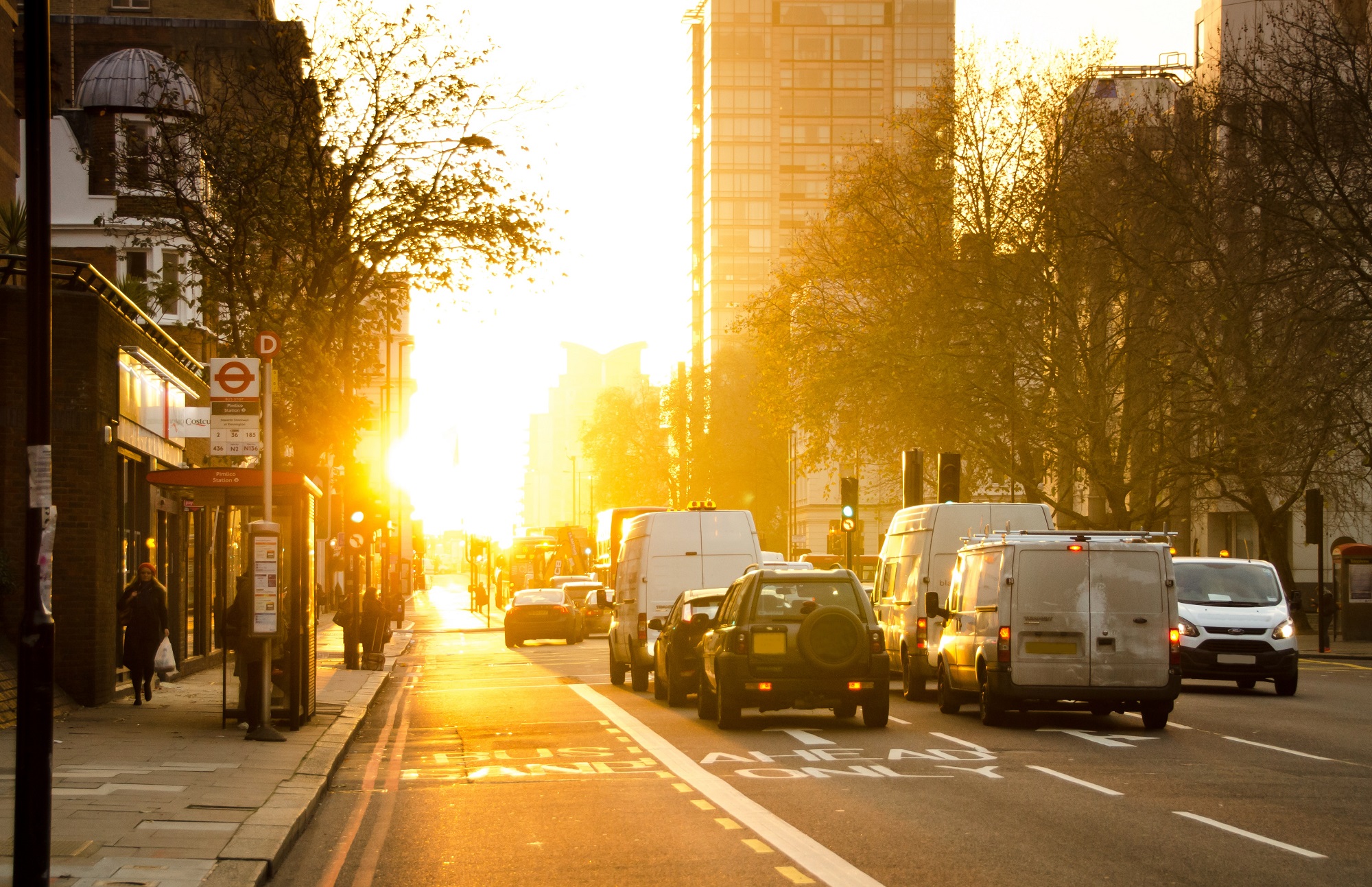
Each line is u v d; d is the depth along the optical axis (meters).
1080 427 44.66
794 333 50.28
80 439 20.17
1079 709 21.73
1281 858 9.44
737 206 139.75
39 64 7.79
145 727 17.80
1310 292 35.22
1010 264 46.22
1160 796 12.40
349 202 27.19
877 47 140.75
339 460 33.66
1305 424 36.59
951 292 46.44
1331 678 30.30
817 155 140.38
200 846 9.76
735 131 140.00
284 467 27.59
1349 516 53.75
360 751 17.30
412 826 11.50
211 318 27.62
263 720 16.83
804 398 48.75
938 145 47.53
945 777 13.75
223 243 27.41
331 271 27.28
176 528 26.75
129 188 27.77
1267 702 23.44
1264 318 37.59
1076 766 14.51
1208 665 24.95
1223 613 25.38
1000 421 45.94
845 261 49.28
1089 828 10.69
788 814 11.48
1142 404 45.66
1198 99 42.25
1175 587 18.58
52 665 7.62
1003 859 9.44
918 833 10.50
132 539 22.97
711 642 19.75
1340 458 39.09
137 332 22.92
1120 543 18.59
